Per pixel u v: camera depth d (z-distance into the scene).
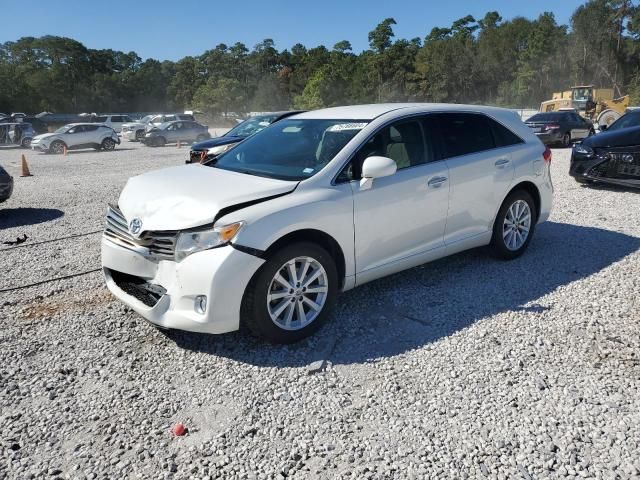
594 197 8.80
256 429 2.87
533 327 3.96
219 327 3.46
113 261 3.88
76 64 109.81
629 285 4.75
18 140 29.31
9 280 5.33
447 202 4.65
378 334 3.92
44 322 4.26
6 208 9.56
